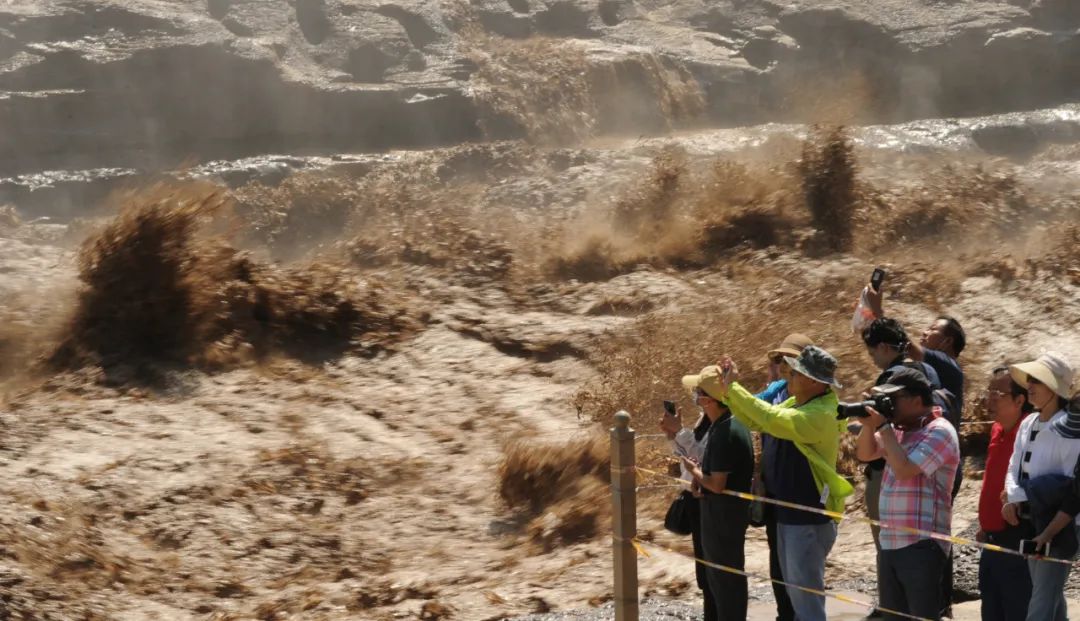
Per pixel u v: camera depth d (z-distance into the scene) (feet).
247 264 86.63
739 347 78.02
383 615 49.65
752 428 36.47
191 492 61.72
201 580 53.83
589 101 196.85
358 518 61.67
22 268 92.63
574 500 61.05
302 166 161.58
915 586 33.30
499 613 49.47
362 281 91.25
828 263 98.43
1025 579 34.14
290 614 50.49
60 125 170.60
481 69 196.13
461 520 61.72
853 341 78.54
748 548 55.72
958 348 42.55
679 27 226.17
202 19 185.26
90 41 177.68
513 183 126.11
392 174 149.28
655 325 84.64
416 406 76.02
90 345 78.95
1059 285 88.89
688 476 38.14
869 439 33.81
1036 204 115.24
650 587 50.78
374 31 196.34
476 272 97.09
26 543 53.31
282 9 196.34
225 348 79.92
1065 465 32.27
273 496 62.49
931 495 33.30
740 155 148.87
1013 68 220.64
